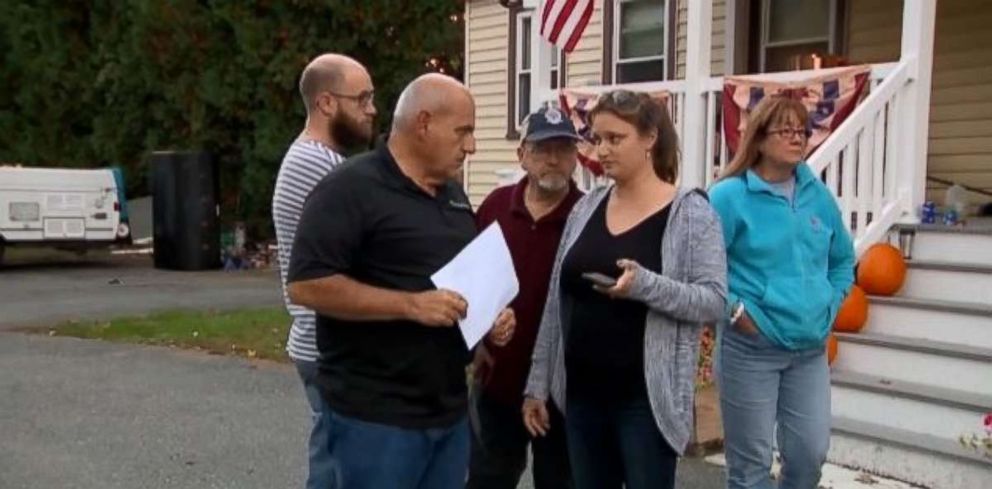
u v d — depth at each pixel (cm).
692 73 734
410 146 282
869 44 852
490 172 1366
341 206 273
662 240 306
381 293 271
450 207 293
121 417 629
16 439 579
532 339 351
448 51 1825
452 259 284
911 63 600
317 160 347
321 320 286
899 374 529
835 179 576
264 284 1402
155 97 1838
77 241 1507
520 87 1312
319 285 270
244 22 1681
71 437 583
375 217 275
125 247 1797
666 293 294
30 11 1973
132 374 761
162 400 675
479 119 1385
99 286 1359
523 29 1299
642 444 309
